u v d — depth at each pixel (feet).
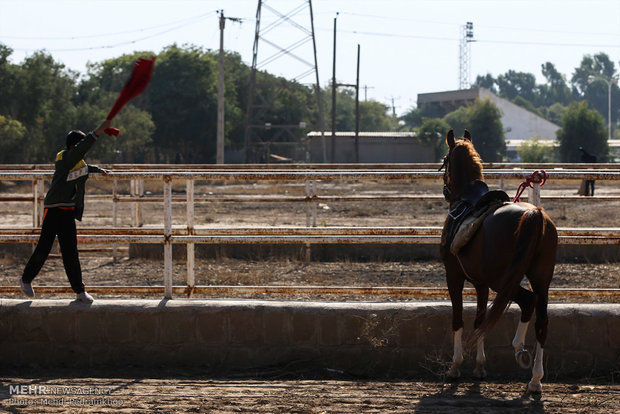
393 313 28.04
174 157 299.99
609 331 27.48
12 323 28.96
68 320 28.81
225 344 28.48
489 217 23.95
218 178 29.73
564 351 27.58
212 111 275.59
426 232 30.83
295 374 27.66
